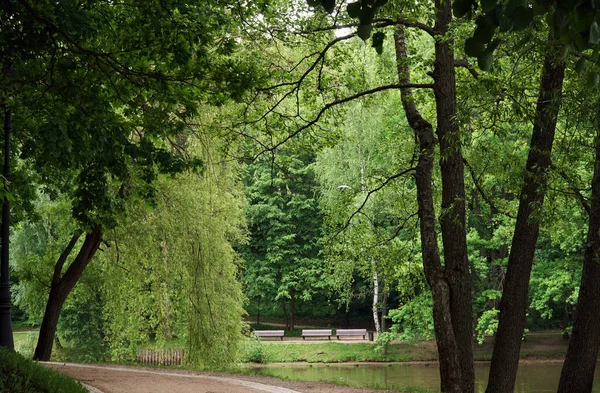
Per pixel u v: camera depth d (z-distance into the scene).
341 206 17.05
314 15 14.02
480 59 2.57
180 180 19.28
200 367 20.02
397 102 28.58
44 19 10.02
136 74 11.65
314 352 38.53
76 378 14.76
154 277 20.19
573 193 12.23
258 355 37.06
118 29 11.74
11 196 9.73
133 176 16.70
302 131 15.79
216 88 12.39
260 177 46.22
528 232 12.50
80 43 11.34
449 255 12.59
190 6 11.37
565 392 12.80
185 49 11.27
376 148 29.88
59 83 11.58
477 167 15.34
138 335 22.80
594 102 9.69
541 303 30.64
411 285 17.97
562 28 2.41
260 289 45.78
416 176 13.48
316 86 15.78
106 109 12.01
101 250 21.28
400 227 16.31
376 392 14.63
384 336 33.84
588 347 12.69
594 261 12.66
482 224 31.72
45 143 10.20
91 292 25.91
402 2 12.41
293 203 44.88
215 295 19.80
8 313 14.41
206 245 19.33
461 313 12.45
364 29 2.71
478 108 11.08
